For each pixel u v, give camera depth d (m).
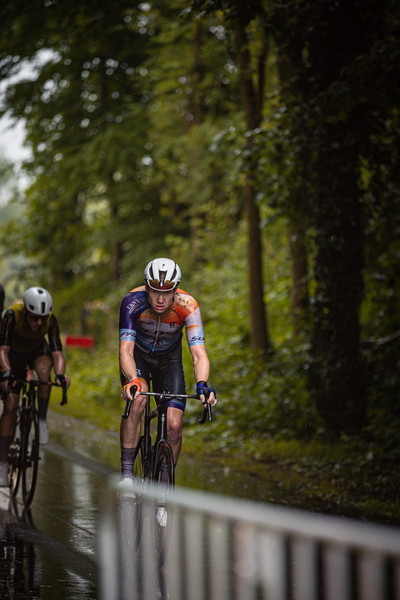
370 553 7.61
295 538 8.20
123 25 31.78
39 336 10.40
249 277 19.86
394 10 14.62
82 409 20.80
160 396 7.34
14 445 10.32
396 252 17.58
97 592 6.14
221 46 28.44
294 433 16.31
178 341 8.29
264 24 15.52
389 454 13.88
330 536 8.34
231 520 9.03
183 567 6.95
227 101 31.81
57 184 34.31
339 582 6.56
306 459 13.84
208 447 15.84
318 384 15.61
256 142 16.12
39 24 28.61
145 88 32.25
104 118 33.00
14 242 39.12
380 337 18.58
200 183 29.91
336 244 15.41
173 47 29.88
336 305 15.41
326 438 15.36
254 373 19.77
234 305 26.61
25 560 7.03
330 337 15.50
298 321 18.53
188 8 14.48
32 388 10.24
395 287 17.70
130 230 34.56
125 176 34.12
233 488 11.27
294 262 19.58
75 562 7.02
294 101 15.55
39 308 9.84
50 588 6.20
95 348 37.47
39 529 8.28
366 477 12.56
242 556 7.38
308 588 6.36
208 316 27.62
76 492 10.45
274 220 17.09
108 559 7.16
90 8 28.33
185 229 35.69
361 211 15.69
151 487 7.38
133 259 34.38
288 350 19.92
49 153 33.75
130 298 7.90
